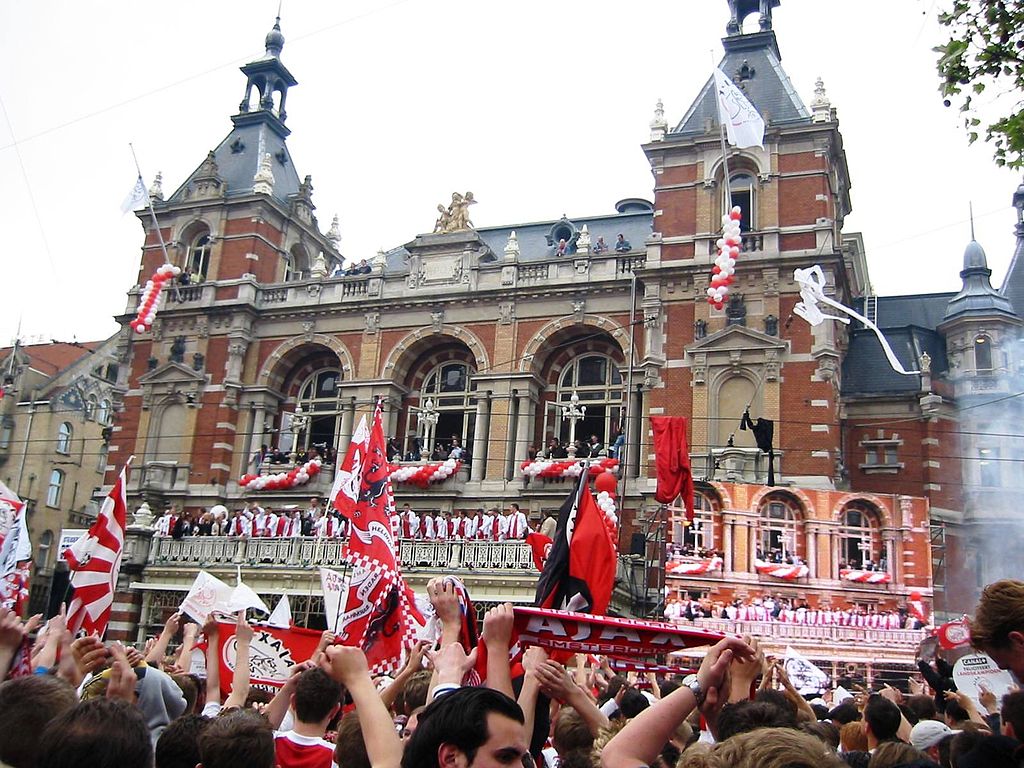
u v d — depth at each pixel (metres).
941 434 34.25
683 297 33.12
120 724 3.71
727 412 31.52
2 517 9.78
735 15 38.97
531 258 40.09
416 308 37.38
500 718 3.59
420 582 28.36
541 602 7.15
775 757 3.11
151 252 42.00
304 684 6.07
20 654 5.43
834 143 34.22
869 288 43.81
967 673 10.07
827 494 27.42
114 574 9.34
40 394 52.75
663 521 29.03
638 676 11.03
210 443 37.94
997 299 35.69
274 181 43.69
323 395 39.25
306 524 31.70
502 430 34.88
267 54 46.00
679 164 34.69
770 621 25.66
